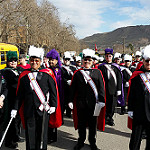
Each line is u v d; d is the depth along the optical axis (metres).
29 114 3.00
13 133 3.74
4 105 3.57
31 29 23.72
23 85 3.06
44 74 3.09
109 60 5.07
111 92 4.86
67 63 5.52
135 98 2.98
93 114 3.55
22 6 20.34
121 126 4.96
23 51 24.91
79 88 3.57
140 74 2.95
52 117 3.51
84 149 3.73
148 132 2.91
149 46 2.94
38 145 3.06
